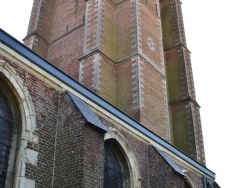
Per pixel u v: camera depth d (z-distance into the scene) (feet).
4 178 30.68
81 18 81.87
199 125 82.69
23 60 34.91
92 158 34.40
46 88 37.19
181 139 80.23
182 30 97.91
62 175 33.76
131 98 65.36
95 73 64.85
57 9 90.74
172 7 101.65
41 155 33.86
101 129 36.52
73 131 35.42
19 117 33.65
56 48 82.43
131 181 44.96
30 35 82.74
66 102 37.86
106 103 44.06
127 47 72.33
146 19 79.92
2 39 33.09
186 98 84.17
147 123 64.23
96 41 69.36
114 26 77.30
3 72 32.78
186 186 59.06
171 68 91.71
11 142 32.53
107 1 77.87
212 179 67.31
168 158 50.85
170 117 84.28
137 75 66.95
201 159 77.20
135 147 47.83
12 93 33.58
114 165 44.68
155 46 79.41
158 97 72.02
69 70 75.36
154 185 48.01
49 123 36.17
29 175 31.78
